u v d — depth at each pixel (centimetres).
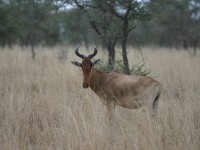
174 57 7038
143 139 2462
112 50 4550
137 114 2955
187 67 5403
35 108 3169
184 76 4600
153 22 9119
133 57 6419
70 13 5112
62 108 3103
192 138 2544
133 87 2922
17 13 5625
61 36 10450
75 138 2516
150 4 4616
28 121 2930
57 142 2506
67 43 9344
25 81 4272
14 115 2939
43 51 8525
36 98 3359
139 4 4412
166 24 9025
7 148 2386
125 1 4269
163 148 2414
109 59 4534
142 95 2873
